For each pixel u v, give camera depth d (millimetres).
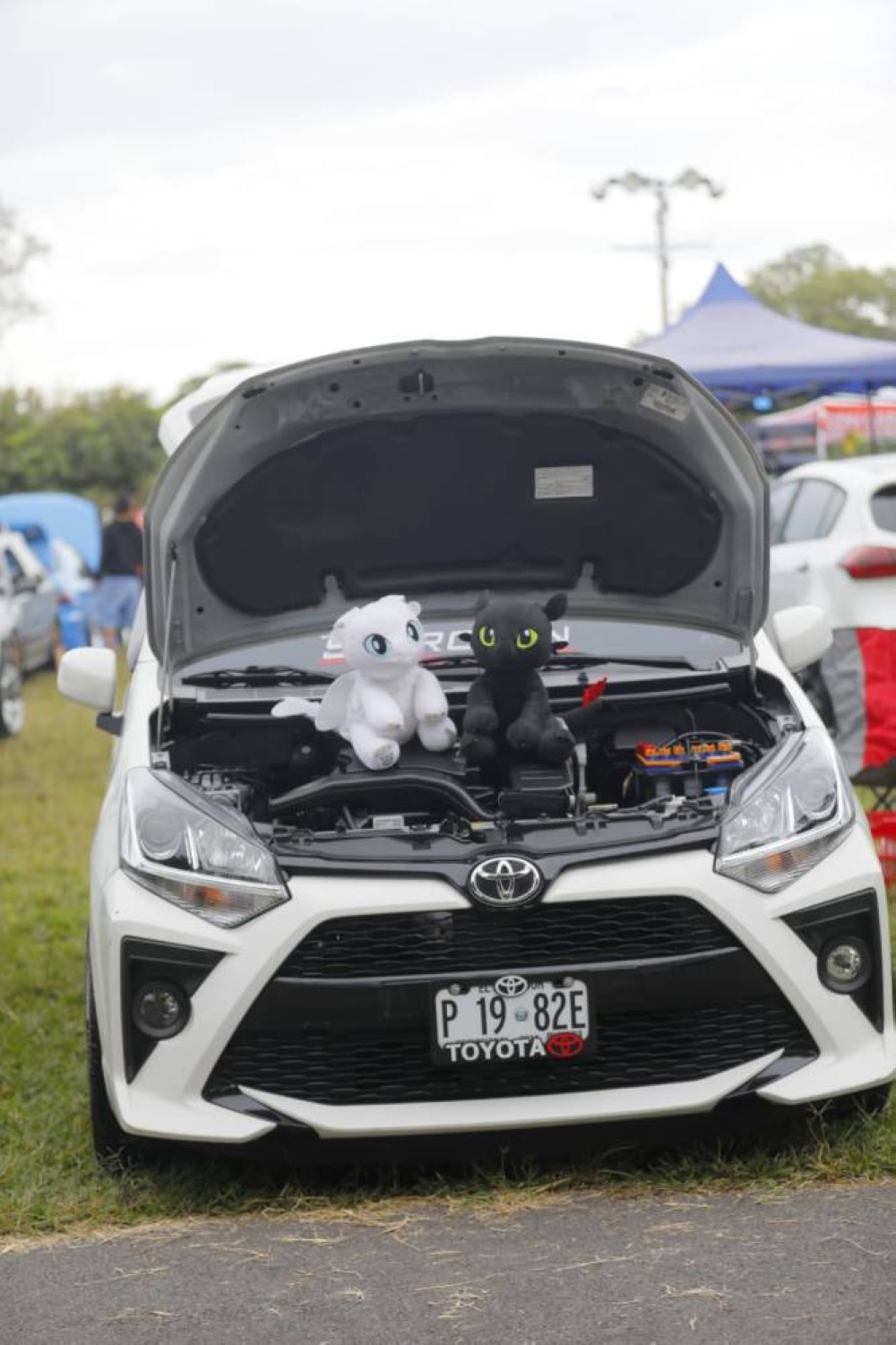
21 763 12102
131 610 15383
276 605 4969
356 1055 3729
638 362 4500
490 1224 3568
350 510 4855
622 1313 3035
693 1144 3957
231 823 3826
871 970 3836
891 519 8617
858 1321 2922
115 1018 3766
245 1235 3615
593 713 4480
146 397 52094
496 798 4246
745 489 4734
